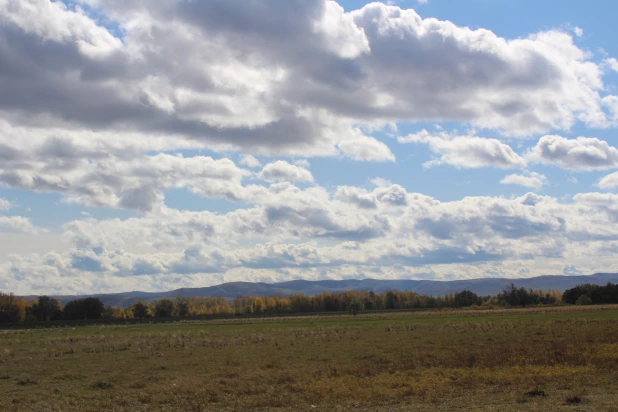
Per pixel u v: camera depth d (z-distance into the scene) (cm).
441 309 18462
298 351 5031
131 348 5791
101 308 17450
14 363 4544
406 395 2517
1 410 2533
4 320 15712
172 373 3725
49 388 3225
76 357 4959
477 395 2416
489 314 12350
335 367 3650
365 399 2466
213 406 2481
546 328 6762
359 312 17738
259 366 3938
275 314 18675
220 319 15362
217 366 4025
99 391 3053
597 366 3081
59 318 16962
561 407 2011
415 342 5566
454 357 3869
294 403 2467
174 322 14000
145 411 2420
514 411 1972
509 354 3841
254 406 2444
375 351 4784
